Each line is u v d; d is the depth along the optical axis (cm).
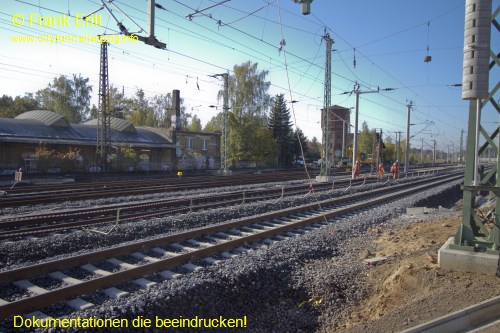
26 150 3566
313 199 1828
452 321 504
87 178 3155
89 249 909
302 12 1133
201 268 743
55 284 666
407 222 1339
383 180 3453
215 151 6041
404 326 531
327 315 689
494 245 688
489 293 584
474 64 651
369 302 709
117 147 4062
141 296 587
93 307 564
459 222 1189
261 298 707
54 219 1145
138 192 1983
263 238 1038
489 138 698
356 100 3344
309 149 8938
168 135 5294
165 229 1110
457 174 5359
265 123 6109
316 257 929
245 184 2688
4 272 640
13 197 1688
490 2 645
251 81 5828
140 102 7794
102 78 3728
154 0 1299
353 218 1392
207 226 1130
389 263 834
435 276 670
